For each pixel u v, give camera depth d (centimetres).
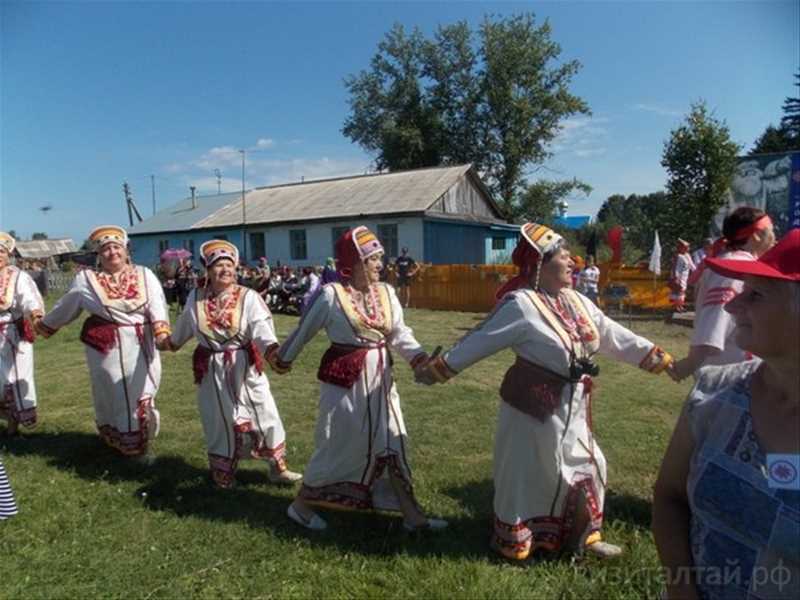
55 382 871
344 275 409
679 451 177
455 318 1706
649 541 376
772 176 1332
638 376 873
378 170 4459
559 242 351
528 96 4072
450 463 525
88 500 455
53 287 2691
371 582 346
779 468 149
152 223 3234
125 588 344
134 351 527
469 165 2670
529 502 354
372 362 395
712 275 363
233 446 468
